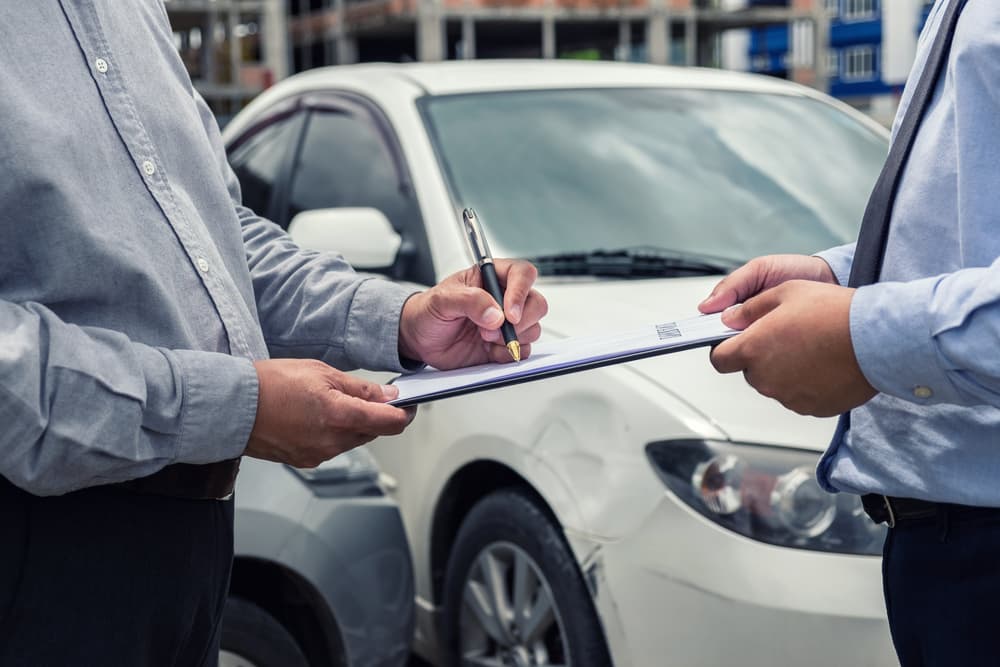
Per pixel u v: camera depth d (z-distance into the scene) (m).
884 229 1.38
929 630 1.35
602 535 2.33
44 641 1.26
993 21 1.23
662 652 2.22
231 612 2.45
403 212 3.19
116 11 1.36
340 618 2.58
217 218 1.46
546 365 1.38
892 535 1.40
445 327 1.53
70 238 1.24
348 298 1.60
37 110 1.23
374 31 63.00
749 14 64.44
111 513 1.27
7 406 1.13
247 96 47.31
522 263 1.58
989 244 1.24
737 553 2.14
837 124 3.65
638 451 2.31
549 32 59.91
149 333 1.30
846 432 1.48
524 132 3.32
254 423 1.29
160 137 1.37
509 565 2.74
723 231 3.07
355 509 2.64
